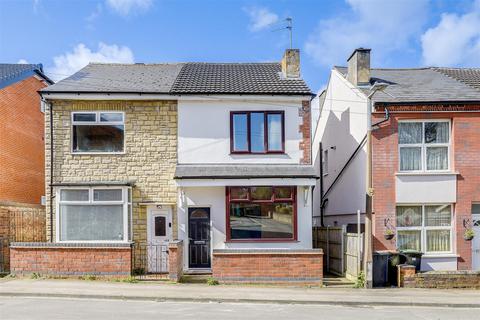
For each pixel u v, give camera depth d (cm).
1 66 2114
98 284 1381
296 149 1711
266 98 1705
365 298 1258
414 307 1202
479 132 1641
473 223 1644
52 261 1479
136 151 1689
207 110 1711
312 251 1455
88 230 1645
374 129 1630
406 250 1574
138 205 1673
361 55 1820
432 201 1625
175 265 1459
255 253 1450
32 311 1038
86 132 1691
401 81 1883
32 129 2103
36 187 2139
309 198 1669
